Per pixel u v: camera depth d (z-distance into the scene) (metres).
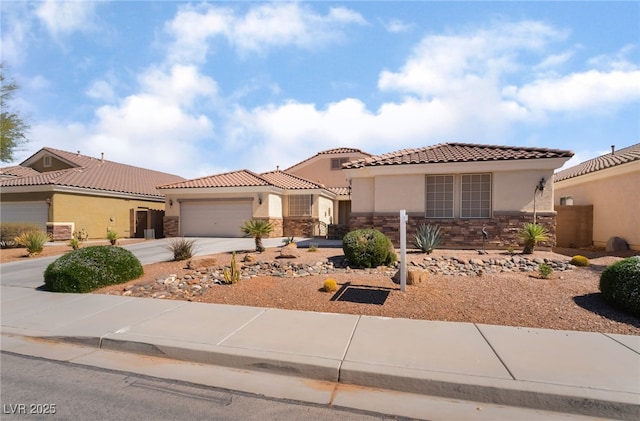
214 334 5.31
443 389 3.85
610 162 14.92
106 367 4.61
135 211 25.42
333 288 7.54
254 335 5.25
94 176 25.28
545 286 7.62
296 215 23.61
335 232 19.62
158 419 3.41
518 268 9.69
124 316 6.30
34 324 6.04
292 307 6.67
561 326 5.52
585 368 4.11
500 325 5.57
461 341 4.92
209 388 4.04
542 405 3.60
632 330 5.35
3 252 15.92
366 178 14.58
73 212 21.83
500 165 12.63
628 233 13.76
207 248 15.47
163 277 9.06
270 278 8.86
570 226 16.80
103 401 3.75
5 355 5.02
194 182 23.38
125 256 9.21
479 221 13.03
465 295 7.04
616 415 3.44
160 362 4.77
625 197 13.94
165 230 23.06
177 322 5.90
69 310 6.78
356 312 6.30
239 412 3.53
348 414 3.51
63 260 8.56
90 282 8.34
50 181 21.08
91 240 21.97
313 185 23.92
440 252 11.96
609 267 6.51
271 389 4.02
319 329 5.45
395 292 7.32
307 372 4.28
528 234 11.31
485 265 9.95
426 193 13.77
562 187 19.16
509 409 3.61
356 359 4.39
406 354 4.52
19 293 8.22
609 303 6.35
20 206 21.81
